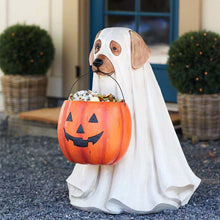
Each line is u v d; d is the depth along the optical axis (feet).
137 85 12.01
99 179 12.22
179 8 21.90
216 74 19.31
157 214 11.93
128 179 11.74
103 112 10.96
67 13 24.94
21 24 26.32
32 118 22.38
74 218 11.79
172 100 23.09
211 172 16.48
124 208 11.80
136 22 24.14
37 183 15.56
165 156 11.97
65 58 25.21
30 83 23.76
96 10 24.90
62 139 11.33
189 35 19.72
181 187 12.16
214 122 20.06
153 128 11.97
